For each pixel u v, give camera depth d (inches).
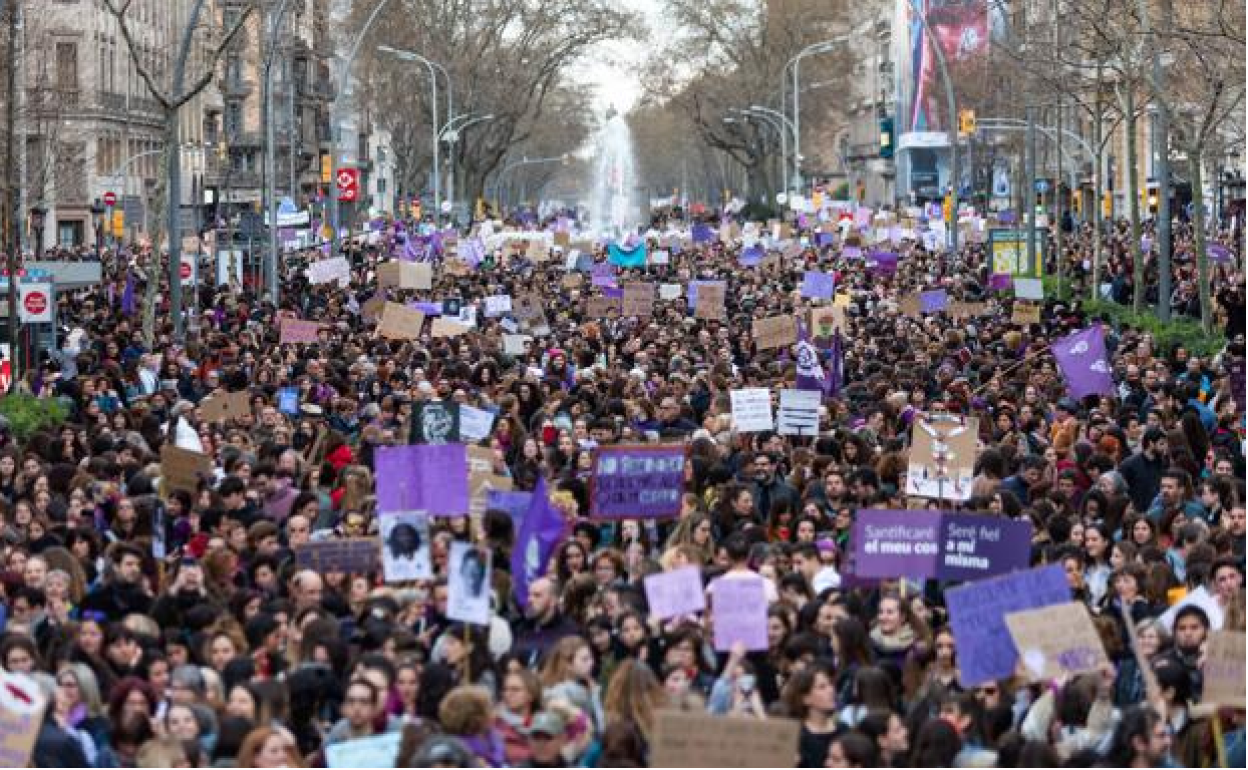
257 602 872.3
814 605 847.1
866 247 4015.8
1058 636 726.5
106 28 5605.3
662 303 2573.8
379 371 1702.8
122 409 1454.2
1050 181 5275.6
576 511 1063.0
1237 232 2960.1
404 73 6200.8
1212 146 2970.0
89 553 999.0
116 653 805.9
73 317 2581.2
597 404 1533.0
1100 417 1363.2
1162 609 882.8
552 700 708.7
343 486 1156.5
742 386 1606.8
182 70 2244.1
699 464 1196.5
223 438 1368.1
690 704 719.1
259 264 3331.7
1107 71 3801.7
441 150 6653.5
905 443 1291.8
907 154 7352.4
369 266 3454.7
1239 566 885.8
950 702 724.7
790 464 1298.0
